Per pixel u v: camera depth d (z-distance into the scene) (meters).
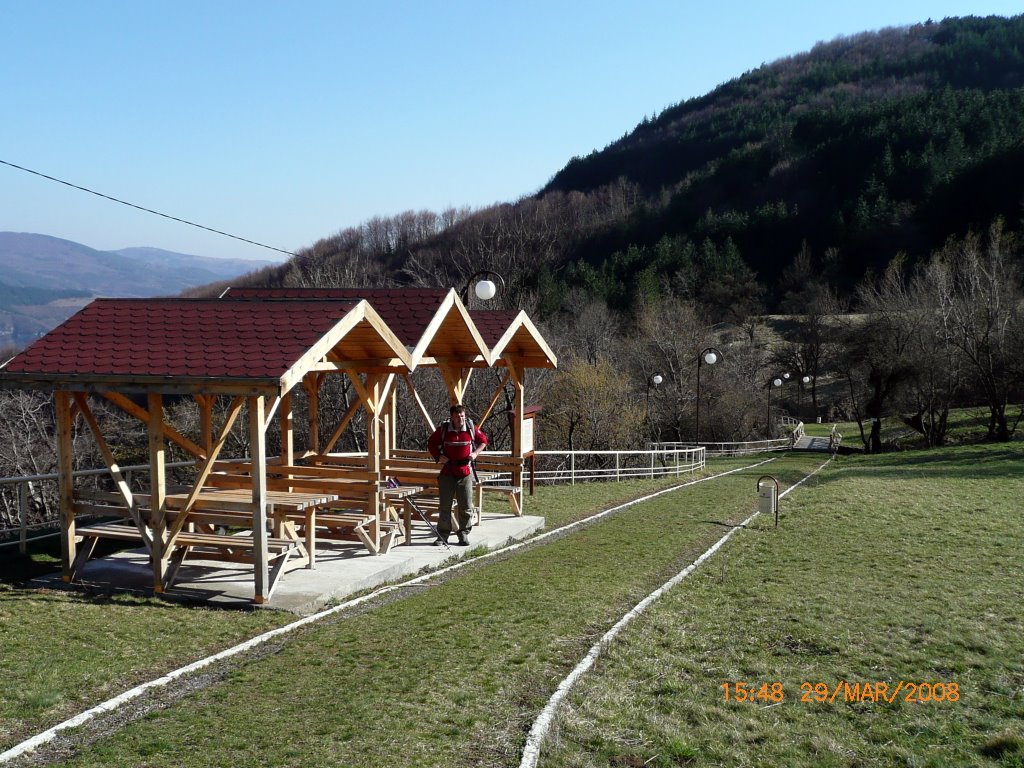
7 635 6.86
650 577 10.55
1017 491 20.33
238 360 8.08
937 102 117.25
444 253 65.31
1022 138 93.50
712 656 7.19
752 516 16.83
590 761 4.90
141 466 10.38
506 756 4.91
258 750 4.80
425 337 10.91
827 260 101.56
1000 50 166.38
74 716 5.28
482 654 6.80
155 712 5.36
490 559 11.52
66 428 8.82
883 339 50.31
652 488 23.27
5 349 42.91
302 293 12.57
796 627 8.10
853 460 40.66
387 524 11.05
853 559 11.90
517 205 117.38
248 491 9.46
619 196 131.50
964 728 5.70
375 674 6.22
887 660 7.16
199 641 6.97
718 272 94.38
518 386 15.64
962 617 8.57
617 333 69.50
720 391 58.22
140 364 8.23
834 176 116.81
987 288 46.91
